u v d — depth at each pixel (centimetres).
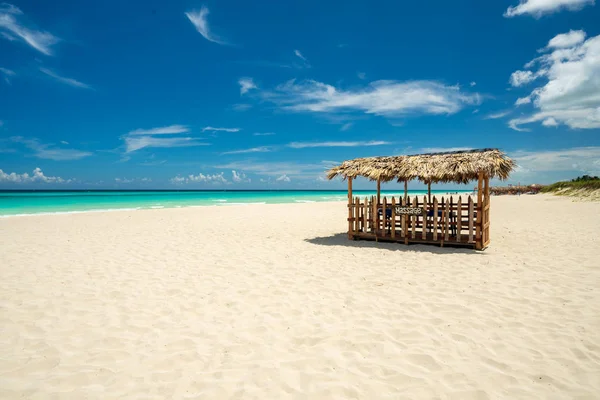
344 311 537
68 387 346
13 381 354
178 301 582
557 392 337
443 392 338
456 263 819
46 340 443
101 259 873
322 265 816
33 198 4272
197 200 4431
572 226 1348
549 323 486
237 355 409
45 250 975
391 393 337
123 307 555
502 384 350
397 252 950
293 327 483
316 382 355
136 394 336
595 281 660
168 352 415
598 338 440
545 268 758
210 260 867
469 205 958
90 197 4816
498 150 992
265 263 837
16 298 590
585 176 3984
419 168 1003
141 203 3494
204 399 328
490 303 561
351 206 1157
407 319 505
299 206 2975
